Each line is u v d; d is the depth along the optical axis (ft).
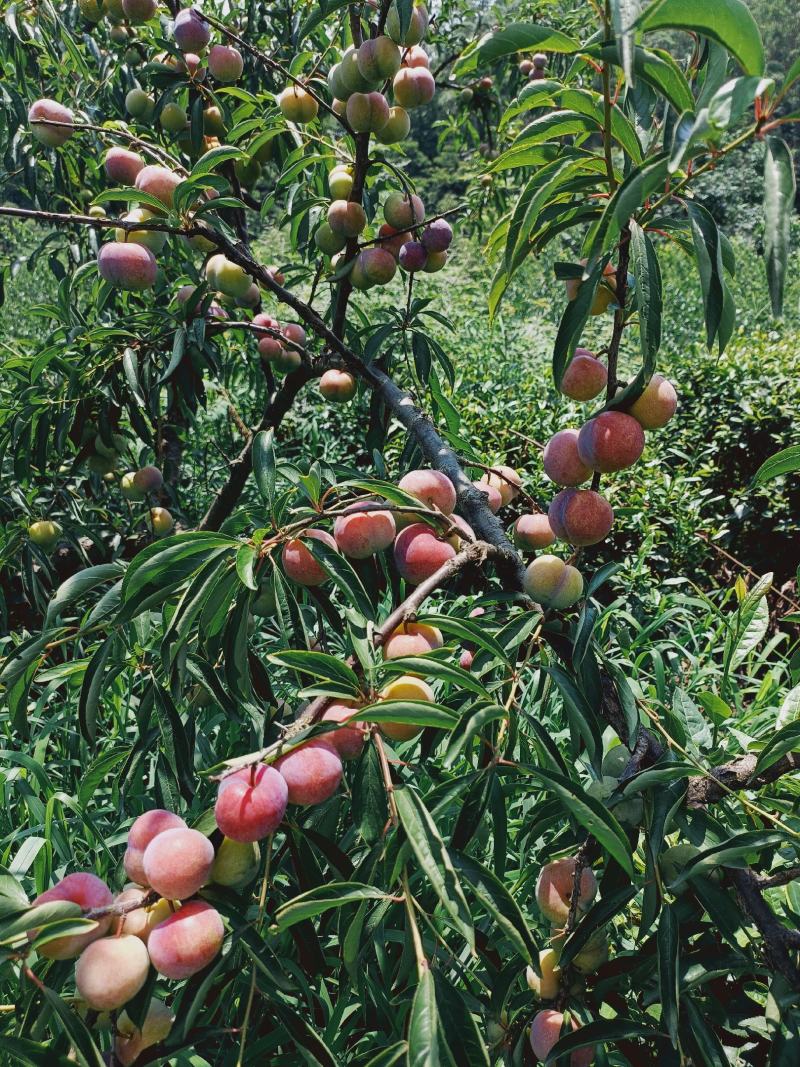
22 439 9.27
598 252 3.13
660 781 3.63
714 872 3.87
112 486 12.66
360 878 3.34
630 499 14.24
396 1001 3.86
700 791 3.99
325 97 8.11
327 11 5.63
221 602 3.92
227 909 3.17
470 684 3.23
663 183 3.41
